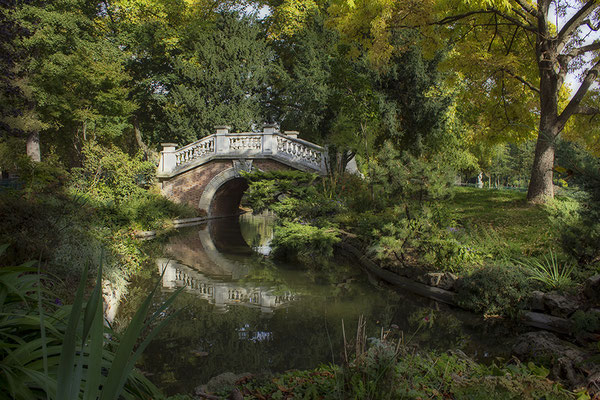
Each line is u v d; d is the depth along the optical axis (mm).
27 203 6742
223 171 21109
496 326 5855
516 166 44062
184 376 4211
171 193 22234
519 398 2838
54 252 6312
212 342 5211
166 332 5586
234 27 25156
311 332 5602
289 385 3434
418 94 17766
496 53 15695
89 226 8844
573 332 5160
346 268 10352
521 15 13180
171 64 27531
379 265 9477
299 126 23469
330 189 15188
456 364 3807
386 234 9078
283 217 13102
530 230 9086
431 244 8023
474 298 6473
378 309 6746
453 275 7289
